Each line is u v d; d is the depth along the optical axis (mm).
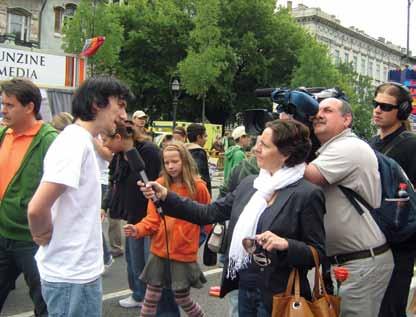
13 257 3834
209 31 31641
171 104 38375
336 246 3129
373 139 4262
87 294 2672
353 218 3070
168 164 4324
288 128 2785
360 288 3092
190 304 4344
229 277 3018
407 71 9258
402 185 3193
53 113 12750
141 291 5324
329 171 2992
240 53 37375
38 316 3867
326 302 2670
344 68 50812
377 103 4020
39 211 2496
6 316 5070
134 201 5012
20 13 37625
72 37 28938
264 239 2584
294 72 38844
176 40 37344
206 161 6438
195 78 31281
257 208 2801
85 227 2662
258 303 2844
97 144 5688
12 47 13695
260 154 2863
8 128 4090
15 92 3836
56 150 2574
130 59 37125
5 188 3824
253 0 37844
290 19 41188
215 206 3314
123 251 7695
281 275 2717
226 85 36344
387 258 3174
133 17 37156
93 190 2699
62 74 14711
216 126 29969
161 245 4230
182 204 3291
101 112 2713
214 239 4055
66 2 39531
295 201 2703
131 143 4984
